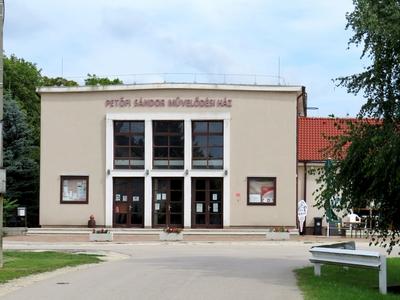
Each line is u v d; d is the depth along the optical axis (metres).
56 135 41.19
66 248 29.08
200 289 14.00
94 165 40.84
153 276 16.59
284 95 40.53
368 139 15.58
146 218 40.38
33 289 13.84
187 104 40.62
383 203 15.89
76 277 16.27
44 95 41.31
